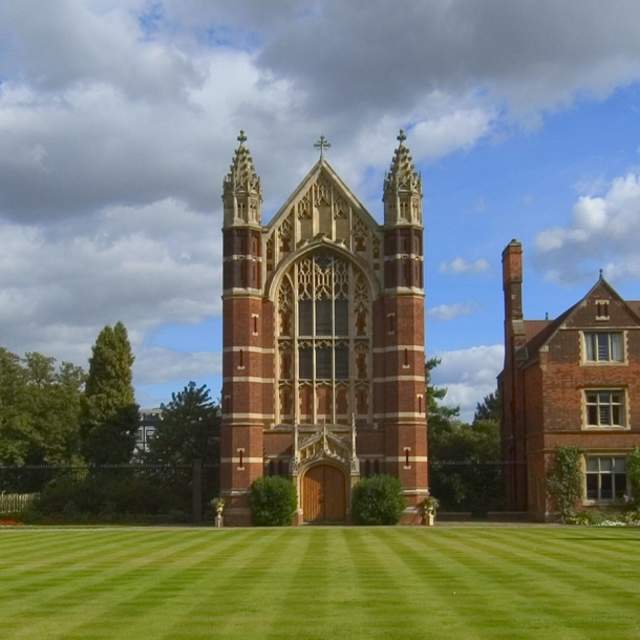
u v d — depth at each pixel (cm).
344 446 6769
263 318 6944
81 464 8712
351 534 5134
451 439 9044
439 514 7506
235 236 6894
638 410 6794
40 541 4588
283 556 3606
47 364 10431
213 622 2062
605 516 6519
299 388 6919
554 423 6800
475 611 2178
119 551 3900
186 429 7994
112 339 9444
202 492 7750
